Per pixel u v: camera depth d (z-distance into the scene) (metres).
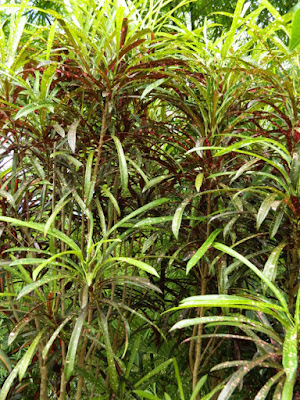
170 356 1.23
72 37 0.92
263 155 1.04
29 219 1.18
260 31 1.01
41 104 0.93
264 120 1.34
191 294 1.30
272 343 0.81
